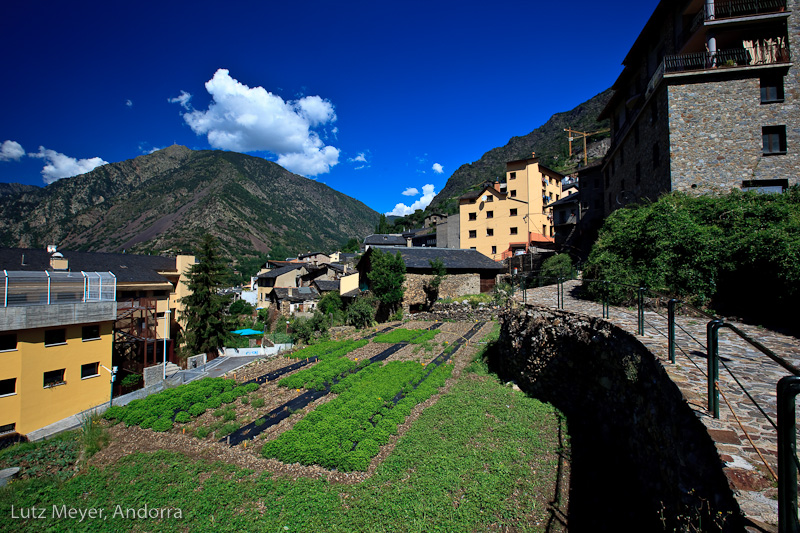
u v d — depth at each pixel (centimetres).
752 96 1748
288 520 754
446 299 3253
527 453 932
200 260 3244
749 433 434
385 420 1161
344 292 4175
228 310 5634
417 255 3559
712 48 1798
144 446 1215
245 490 883
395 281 3028
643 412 703
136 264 3512
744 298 1070
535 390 1323
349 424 1150
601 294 1423
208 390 1628
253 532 726
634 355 780
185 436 1255
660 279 1211
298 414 1359
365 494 820
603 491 744
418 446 1002
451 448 981
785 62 1700
